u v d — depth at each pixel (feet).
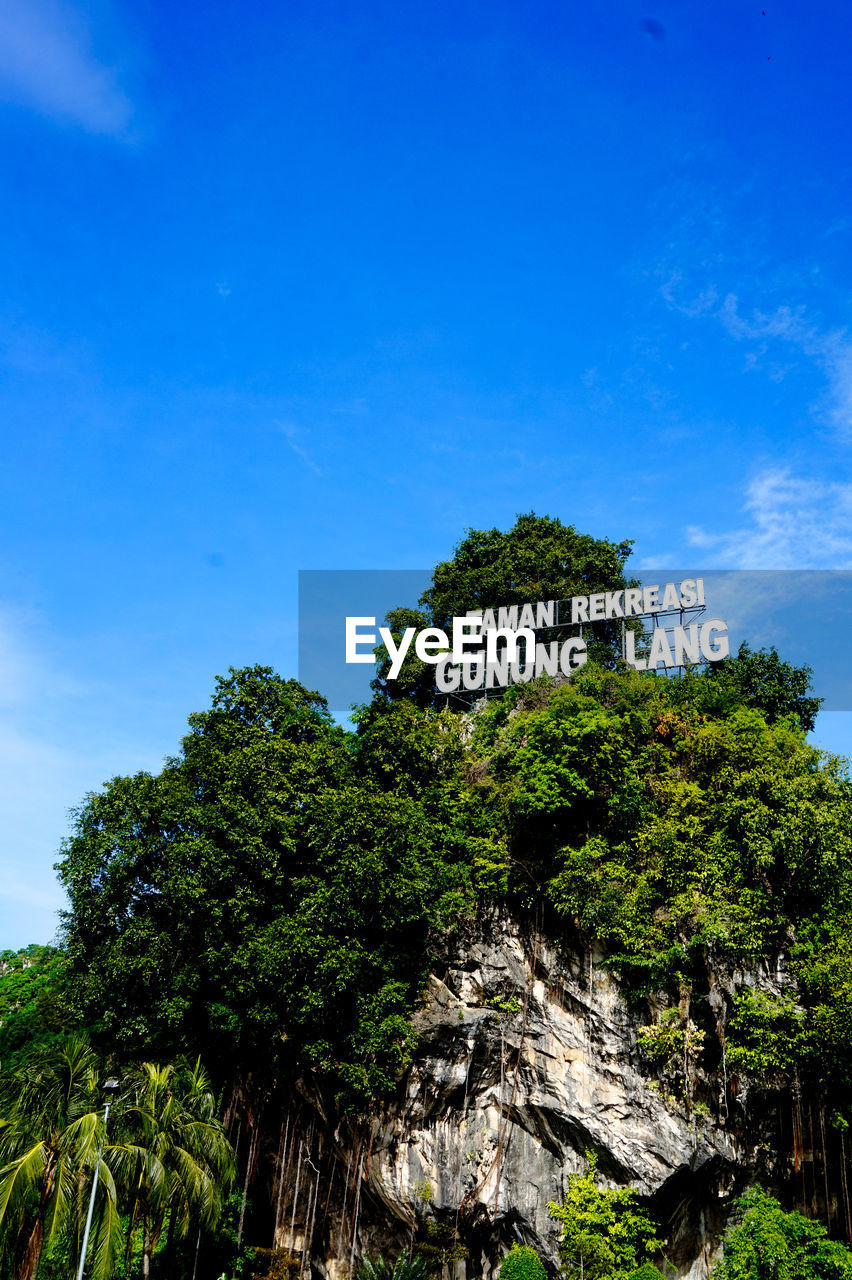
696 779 116.78
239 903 110.52
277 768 119.24
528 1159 106.32
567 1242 99.55
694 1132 99.91
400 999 108.17
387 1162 107.14
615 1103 103.60
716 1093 102.01
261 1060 117.39
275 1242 112.06
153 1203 91.71
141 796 120.37
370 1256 107.76
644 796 115.65
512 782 122.62
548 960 113.50
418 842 114.73
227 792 117.39
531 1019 111.34
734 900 107.04
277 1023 110.11
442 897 114.01
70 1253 100.01
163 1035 115.65
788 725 129.08
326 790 117.29
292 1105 116.78
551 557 172.65
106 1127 90.84
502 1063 110.63
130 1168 90.43
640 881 109.09
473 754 134.21
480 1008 112.37
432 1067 108.68
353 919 108.06
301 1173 114.01
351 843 111.04
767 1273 87.71
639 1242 99.45
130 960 112.47
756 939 103.55
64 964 125.59
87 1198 87.51
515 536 184.75
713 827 111.75
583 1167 104.27
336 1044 108.78
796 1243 89.45
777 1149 101.60
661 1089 102.63
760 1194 94.94
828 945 102.22
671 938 107.34
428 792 124.88
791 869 106.42
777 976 104.32
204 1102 101.65
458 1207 104.22
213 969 111.96
